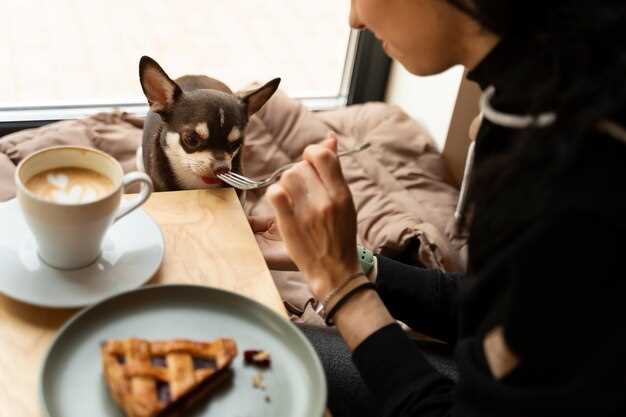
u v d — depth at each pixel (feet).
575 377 1.87
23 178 2.56
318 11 7.14
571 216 1.79
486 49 2.23
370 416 3.25
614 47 1.77
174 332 2.47
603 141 1.81
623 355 1.81
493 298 2.14
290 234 2.73
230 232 3.14
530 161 1.88
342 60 6.94
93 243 2.65
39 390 2.14
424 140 5.92
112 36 6.53
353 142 5.97
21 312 2.56
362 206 5.50
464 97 5.55
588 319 1.83
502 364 2.06
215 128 4.00
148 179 2.80
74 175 2.68
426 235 4.99
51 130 5.31
